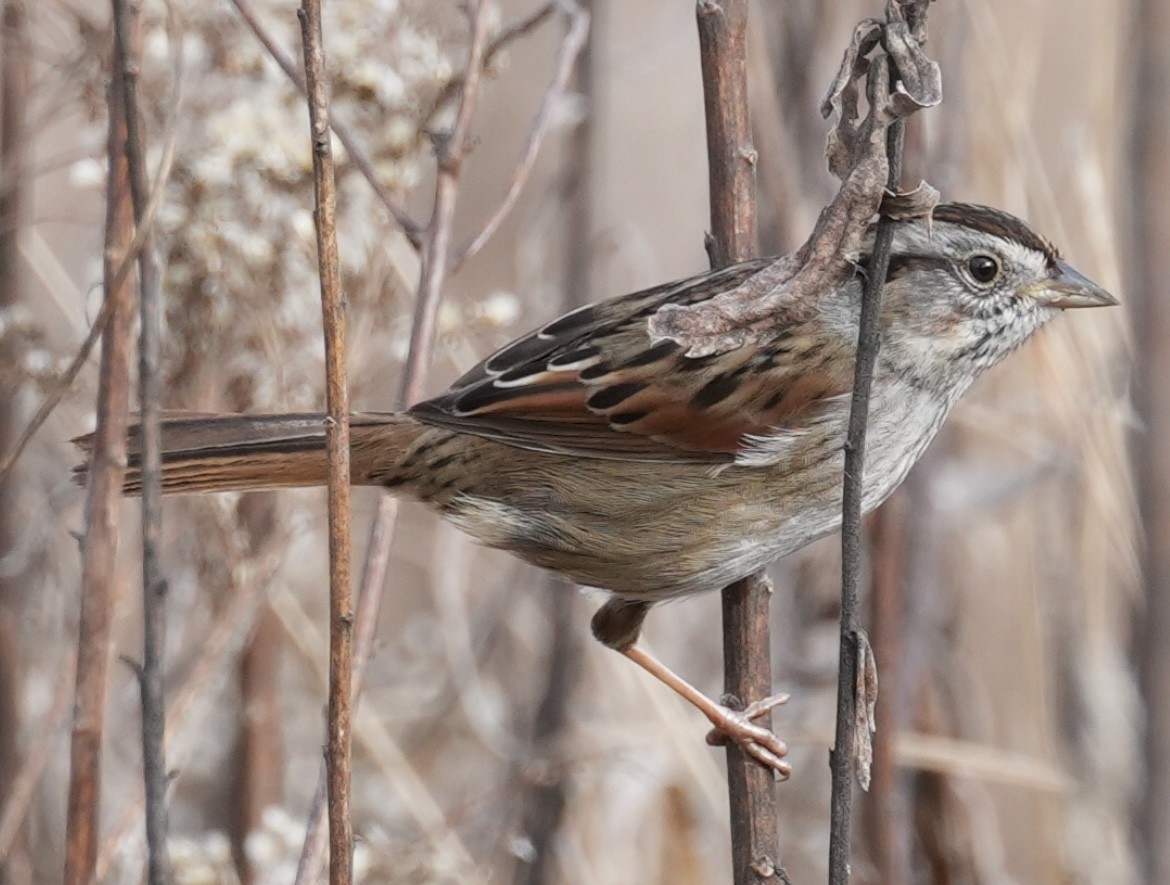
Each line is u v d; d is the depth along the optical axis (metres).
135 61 6.12
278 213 8.83
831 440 8.41
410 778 10.28
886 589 9.84
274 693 10.29
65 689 8.91
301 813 11.62
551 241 11.99
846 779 6.03
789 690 11.80
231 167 8.64
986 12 10.69
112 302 6.39
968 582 11.99
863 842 9.94
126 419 6.68
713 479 8.52
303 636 10.44
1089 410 10.57
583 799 11.26
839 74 6.08
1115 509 10.48
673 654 12.20
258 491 9.18
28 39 9.42
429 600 13.58
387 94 8.79
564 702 11.25
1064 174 11.45
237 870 10.07
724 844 11.50
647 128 14.84
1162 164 8.92
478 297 13.56
